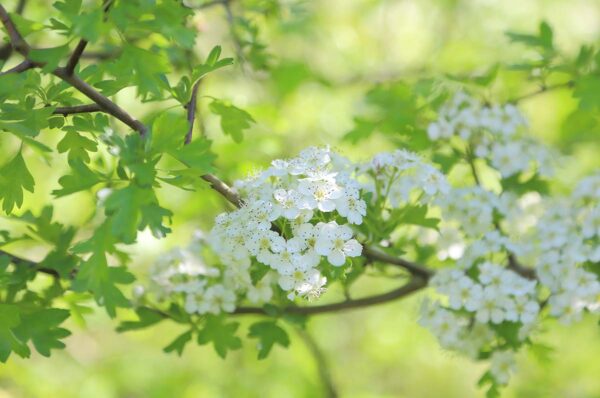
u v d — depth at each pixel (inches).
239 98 389.1
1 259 208.4
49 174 388.2
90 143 199.0
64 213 376.2
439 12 598.5
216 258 235.1
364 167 208.8
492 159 253.6
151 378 521.0
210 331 226.4
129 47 183.3
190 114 191.5
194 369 530.6
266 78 388.5
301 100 466.6
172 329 554.3
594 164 385.7
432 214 344.2
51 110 185.3
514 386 508.4
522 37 267.6
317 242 177.0
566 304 226.5
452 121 252.7
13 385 462.9
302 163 188.9
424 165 211.2
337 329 586.2
